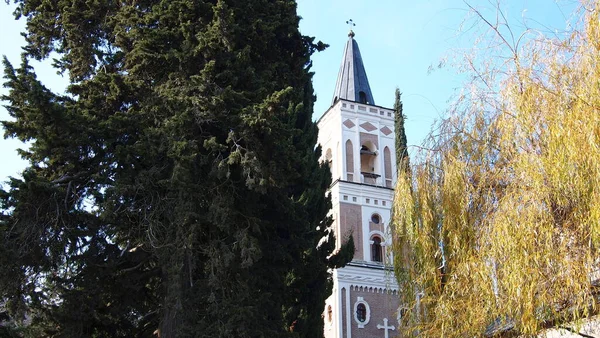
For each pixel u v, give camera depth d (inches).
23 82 608.7
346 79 1937.7
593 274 414.6
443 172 534.3
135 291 683.4
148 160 631.2
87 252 633.0
